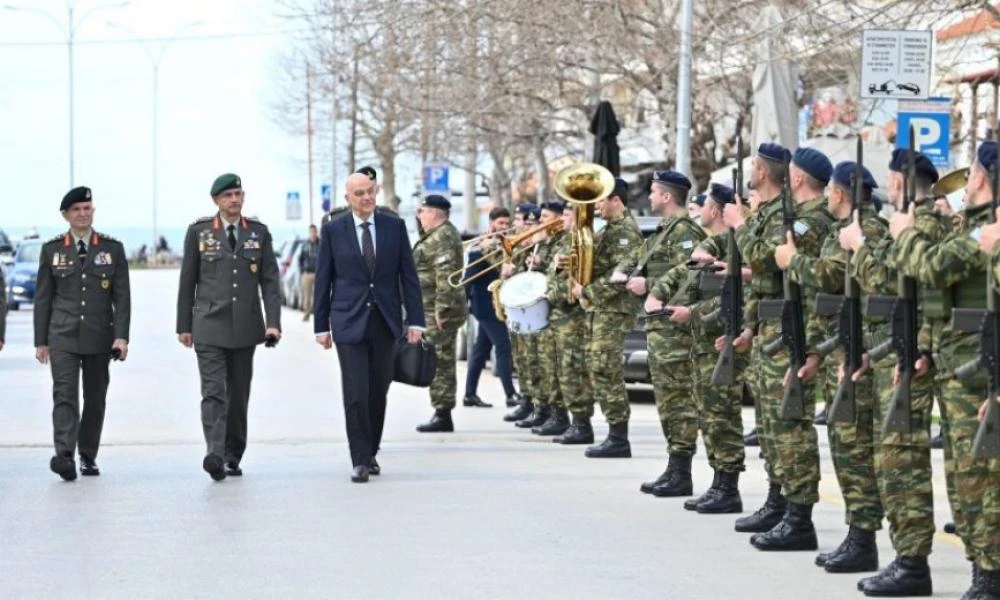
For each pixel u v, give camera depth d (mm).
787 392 13367
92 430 18422
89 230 18281
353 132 71000
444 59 41219
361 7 41500
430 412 25812
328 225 18219
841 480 12938
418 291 18531
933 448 20984
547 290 21312
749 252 13852
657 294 16531
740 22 35688
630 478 18281
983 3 24969
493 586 12469
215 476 17906
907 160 11898
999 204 10719
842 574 12922
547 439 22188
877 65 23094
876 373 12039
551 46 39031
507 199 54531
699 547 14086
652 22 36844
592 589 12375
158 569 13148
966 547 11328
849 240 12070
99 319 18156
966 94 35625
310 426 23562
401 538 14477
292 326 53344
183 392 28859
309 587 12461
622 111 50531
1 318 18266
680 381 16844
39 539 14461
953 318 10719
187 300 18219
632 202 52688
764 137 31500
